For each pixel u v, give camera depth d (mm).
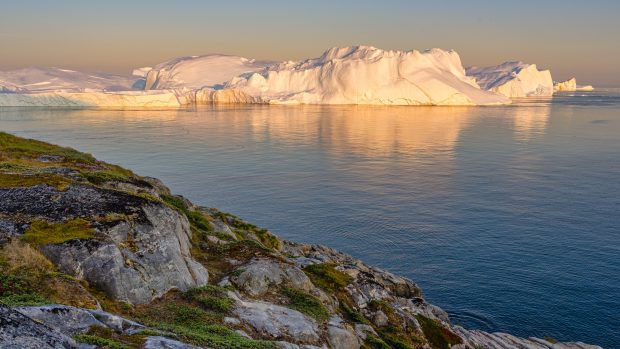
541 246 64375
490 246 64188
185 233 25547
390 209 81750
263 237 39188
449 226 72625
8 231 18250
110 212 20828
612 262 59031
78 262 17562
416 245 64438
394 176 109750
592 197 90688
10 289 14789
